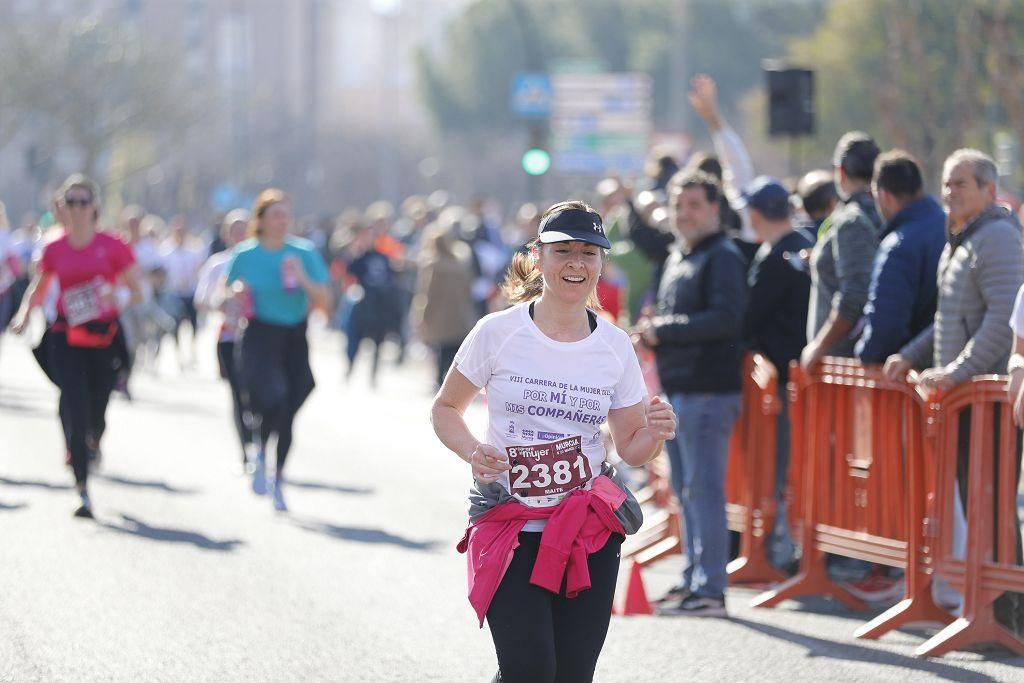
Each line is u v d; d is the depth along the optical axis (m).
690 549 15.82
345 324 41.16
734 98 143.50
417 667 13.26
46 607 15.02
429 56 164.25
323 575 16.92
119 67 119.88
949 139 44.75
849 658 13.69
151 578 16.45
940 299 14.47
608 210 26.39
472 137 161.75
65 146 123.81
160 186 147.25
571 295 9.65
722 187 16.16
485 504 9.75
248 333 21.48
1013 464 13.56
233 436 29.39
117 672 12.87
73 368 20.09
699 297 15.49
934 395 14.20
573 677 9.59
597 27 150.25
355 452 27.88
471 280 37.41
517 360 9.77
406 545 18.88
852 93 82.50
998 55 37.81
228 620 14.75
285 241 21.62
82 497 19.94
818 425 15.79
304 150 161.00
